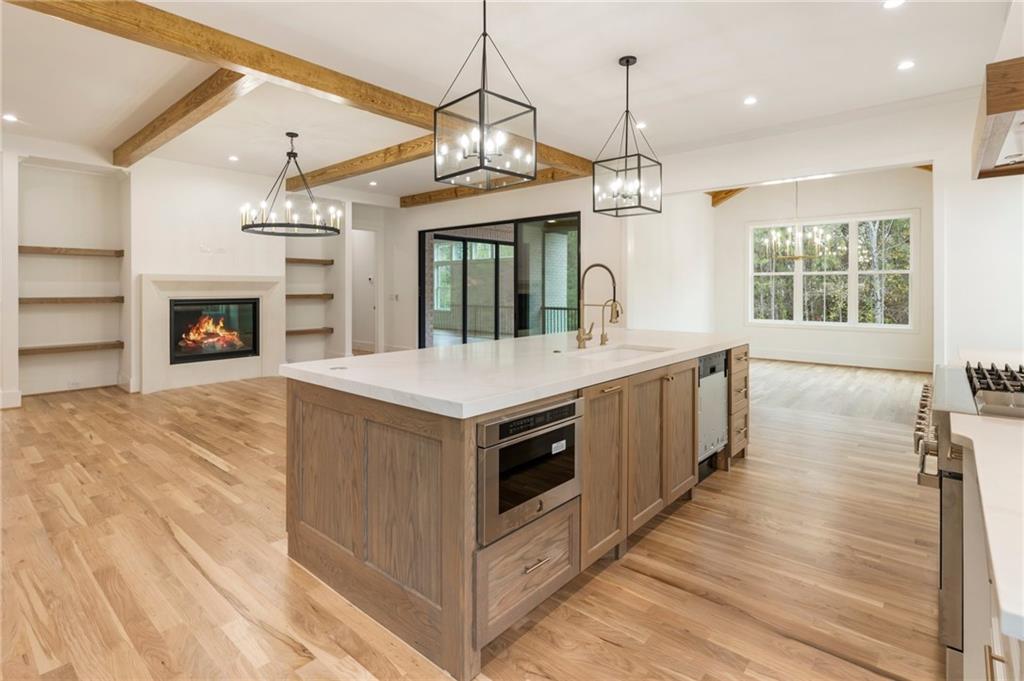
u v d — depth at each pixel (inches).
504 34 126.1
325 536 88.0
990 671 35.5
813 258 358.0
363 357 108.1
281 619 78.9
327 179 261.1
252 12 116.5
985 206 165.6
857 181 339.3
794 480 138.5
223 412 205.9
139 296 241.3
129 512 114.8
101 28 110.0
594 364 97.0
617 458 95.4
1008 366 87.0
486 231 332.2
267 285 284.2
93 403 220.8
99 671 67.4
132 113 184.5
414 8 114.8
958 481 63.7
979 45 132.7
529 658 71.7
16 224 212.8
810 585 89.2
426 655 71.6
